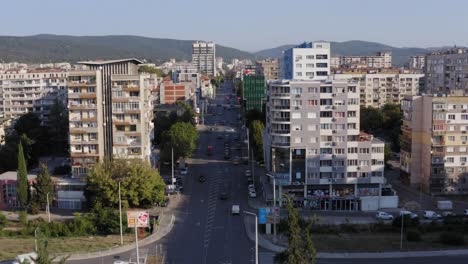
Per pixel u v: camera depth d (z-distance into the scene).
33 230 156.62
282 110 184.38
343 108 184.25
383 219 171.25
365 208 185.12
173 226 163.38
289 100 183.50
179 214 176.12
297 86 183.25
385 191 190.50
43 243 85.50
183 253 139.00
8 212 184.25
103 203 175.38
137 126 194.12
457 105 198.38
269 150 195.00
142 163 183.50
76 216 165.25
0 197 191.00
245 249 142.00
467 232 158.75
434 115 198.38
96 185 176.00
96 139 193.38
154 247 144.12
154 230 157.62
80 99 192.62
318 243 145.62
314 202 185.88
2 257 131.75
